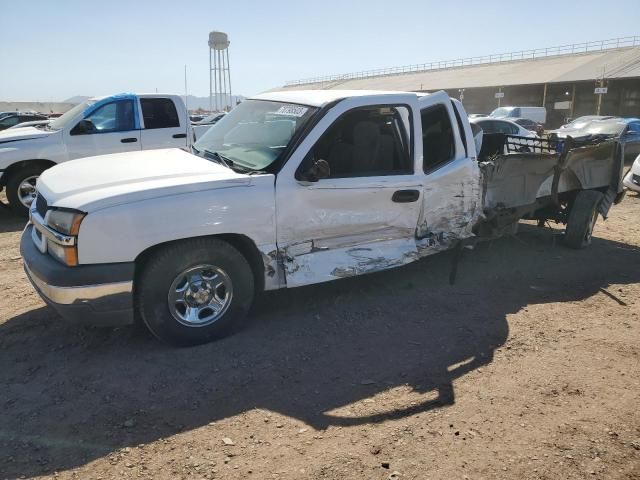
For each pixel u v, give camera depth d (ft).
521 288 17.26
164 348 12.64
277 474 8.61
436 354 12.76
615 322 14.84
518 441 9.59
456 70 233.14
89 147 28.71
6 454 8.95
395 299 15.90
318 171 12.91
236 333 13.48
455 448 9.34
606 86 149.28
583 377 11.85
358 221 14.37
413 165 15.02
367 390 11.15
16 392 10.81
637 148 57.47
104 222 11.12
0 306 15.10
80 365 11.88
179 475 8.55
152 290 11.89
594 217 21.95
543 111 109.70
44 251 12.16
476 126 24.34
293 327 13.92
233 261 12.66
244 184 12.53
